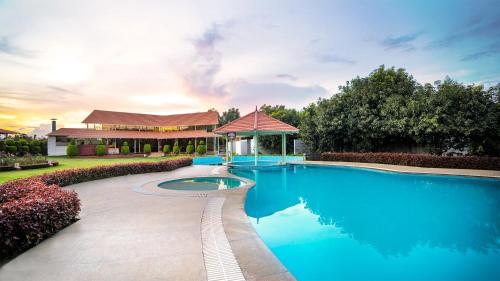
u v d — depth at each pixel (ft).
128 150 104.99
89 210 21.44
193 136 116.06
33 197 16.51
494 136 53.57
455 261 14.11
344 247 15.97
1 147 91.04
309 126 82.69
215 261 11.94
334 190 35.58
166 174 47.85
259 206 26.63
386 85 73.87
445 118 55.21
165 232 15.90
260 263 11.82
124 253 12.76
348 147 79.30
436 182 40.19
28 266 11.44
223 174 47.26
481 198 29.78
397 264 13.71
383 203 27.89
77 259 12.11
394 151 73.26
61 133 106.93
